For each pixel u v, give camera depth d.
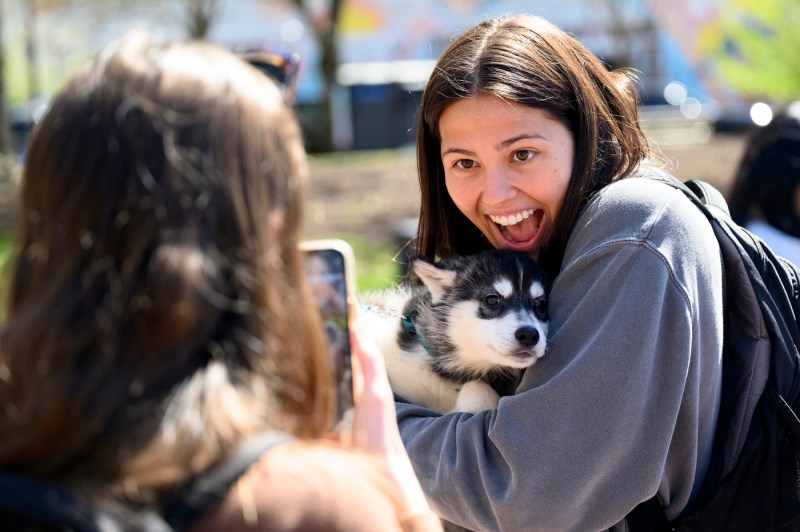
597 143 2.66
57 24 26.80
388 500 1.52
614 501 2.31
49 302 1.40
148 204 1.40
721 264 2.44
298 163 1.60
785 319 2.46
